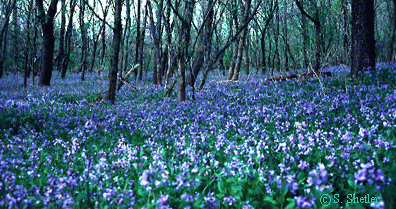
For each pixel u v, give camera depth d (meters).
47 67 22.30
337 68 20.09
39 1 20.80
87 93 17.56
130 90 18.41
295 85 14.32
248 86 15.95
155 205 3.56
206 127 8.08
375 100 9.20
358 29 14.05
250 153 5.16
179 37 13.09
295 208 3.61
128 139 7.44
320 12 20.53
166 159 5.57
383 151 4.83
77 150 6.34
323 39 21.67
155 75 23.03
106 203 3.93
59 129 8.40
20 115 9.42
